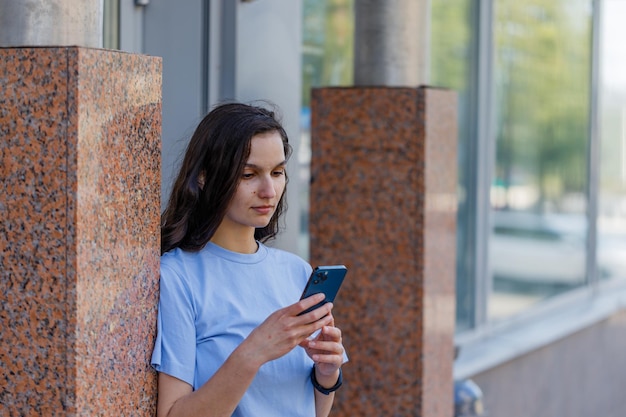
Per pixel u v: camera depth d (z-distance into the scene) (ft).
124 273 7.48
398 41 13.94
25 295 7.06
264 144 8.00
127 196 7.48
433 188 13.85
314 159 14.25
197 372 7.95
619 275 33.14
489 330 24.41
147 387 7.82
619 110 32.32
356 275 14.06
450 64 22.50
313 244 14.30
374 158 13.88
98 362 7.18
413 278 13.75
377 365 14.01
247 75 14.17
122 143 7.40
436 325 14.14
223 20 14.01
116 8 13.51
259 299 8.26
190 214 8.18
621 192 32.99
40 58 6.93
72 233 6.91
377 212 13.89
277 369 8.21
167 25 13.96
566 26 27.96
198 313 7.98
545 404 25.45
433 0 21.75
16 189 7.04
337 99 14.03
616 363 30.37
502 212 25.04
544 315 27.27
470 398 16.05
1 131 7.06
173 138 13.98
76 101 6.86
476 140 23.62
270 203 8.11
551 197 27.68
